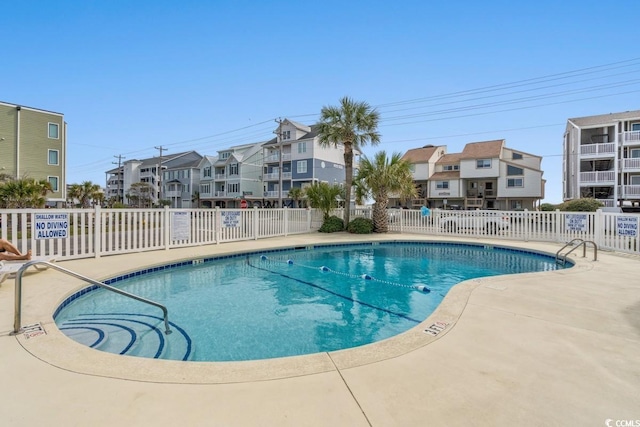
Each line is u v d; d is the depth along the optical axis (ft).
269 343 14.23
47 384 8.21
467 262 32.86
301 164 136.87
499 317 13.25
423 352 10.12
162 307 14.61
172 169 186.29
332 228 52.95
